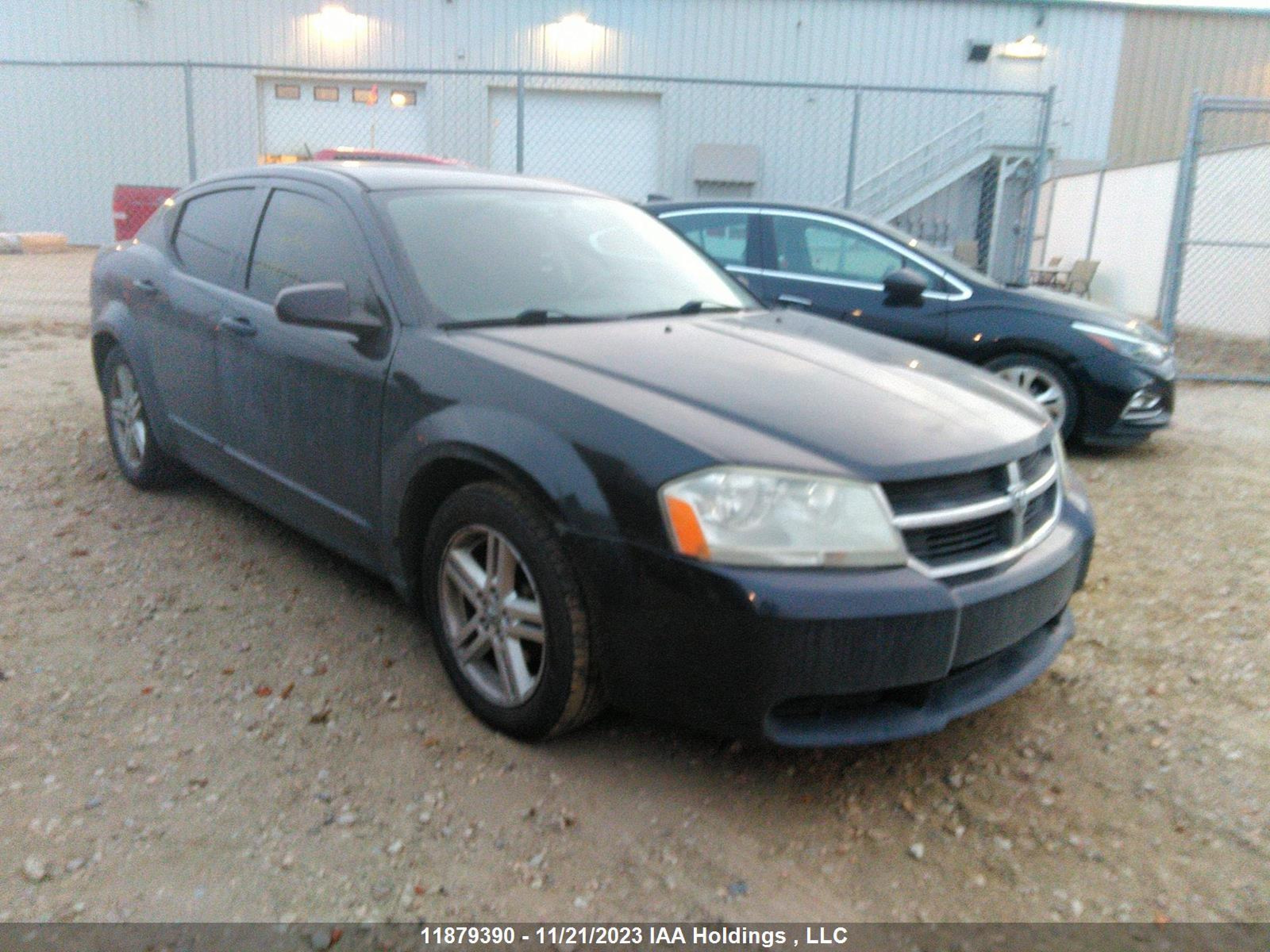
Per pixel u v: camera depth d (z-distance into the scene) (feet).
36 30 70.38
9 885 7.32
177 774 8.73
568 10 67.51
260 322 11.99
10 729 9.29
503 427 8.84
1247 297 47.34
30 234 68.49
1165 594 13.50
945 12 67.77
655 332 10.61
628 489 8.05
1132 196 56.80
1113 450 22.17
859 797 8.82
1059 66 69.46
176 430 14.29
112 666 10.52
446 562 9.61
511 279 11.19
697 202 23.39
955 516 8.25
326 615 11.86
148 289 14.56
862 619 7.63
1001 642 8.49
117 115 71.05
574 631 8.44
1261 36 70.38
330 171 12.34
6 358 27.02
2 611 11.64
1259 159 46.16
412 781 8.75
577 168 69.26
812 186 68.74
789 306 21.97
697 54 67.87
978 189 69.26
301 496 11.70
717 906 7.43
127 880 7.43
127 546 13.73
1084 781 9.14
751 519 7.74
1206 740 9.82
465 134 69.15
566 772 8.96
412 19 68.18
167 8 69.05
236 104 70.03
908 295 18.43
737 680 7.72
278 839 7.95
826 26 67.62
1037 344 20.66
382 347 10.30
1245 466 20.75
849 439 8.29
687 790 8.79
